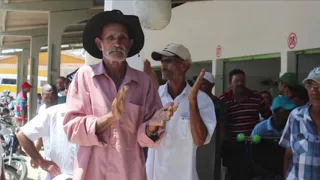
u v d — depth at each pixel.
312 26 7.11
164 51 3.51
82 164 2.40
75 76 2.50
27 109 17.09
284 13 7.78
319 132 3.44
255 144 4.32
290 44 7.62
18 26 17.30
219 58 9.70
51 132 3.44
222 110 4.39
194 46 10.73
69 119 2.41
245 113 5.05
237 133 4.84
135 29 2.56
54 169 3.42
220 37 9.68
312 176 3.41
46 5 12.50
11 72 31.28
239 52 9.03
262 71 8.56
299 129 3.51
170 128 3.40
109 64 2.51
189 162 3.39
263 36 8.35
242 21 8.94
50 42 12.65
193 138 3.30
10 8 12.15
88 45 2.63
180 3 11.30
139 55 4.83
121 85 2.47
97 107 2.40
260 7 8.40
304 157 3.45
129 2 5.13
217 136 4.19
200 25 10.46
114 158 2.40
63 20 12.68
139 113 2.48
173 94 3.57
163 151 3.41
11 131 7.67
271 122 4.41
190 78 5.52
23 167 7.48
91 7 12.77
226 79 7.04
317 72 3.40
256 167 4.28
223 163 4.28
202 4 10.35
